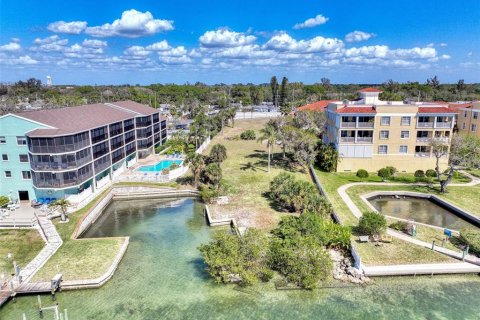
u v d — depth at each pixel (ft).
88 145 162.09
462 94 503.20
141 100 516.32
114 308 88.12
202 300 91.35
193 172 182.50
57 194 154.40
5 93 565.94
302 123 218.79
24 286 93.35
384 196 167.12
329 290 94.94
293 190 142.20
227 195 165.37
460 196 159.84
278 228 126.11
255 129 365.20
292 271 98.02
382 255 108.06
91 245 118.32
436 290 95.04
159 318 84.58
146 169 213.05
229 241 100.73
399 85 555.69
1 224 131.13
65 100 451.94
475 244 107.04
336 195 161.48
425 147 197.36
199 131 286.87
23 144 148.66
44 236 124.47
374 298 91.81
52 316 85.05
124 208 163.73
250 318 84.48
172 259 112.88
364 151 196.95
